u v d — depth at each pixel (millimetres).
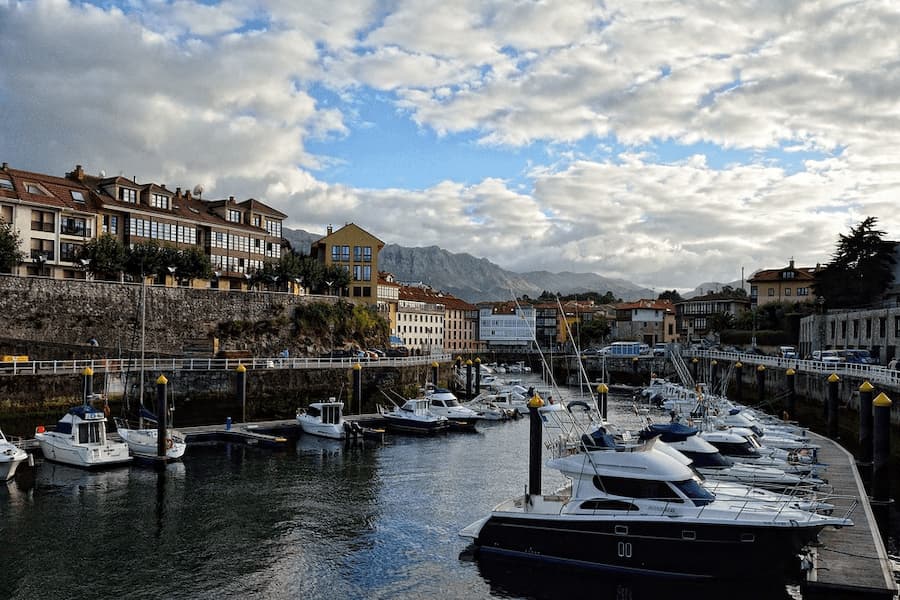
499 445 46469
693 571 21141
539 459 26141
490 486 34469
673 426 31328
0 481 33344
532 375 115250
